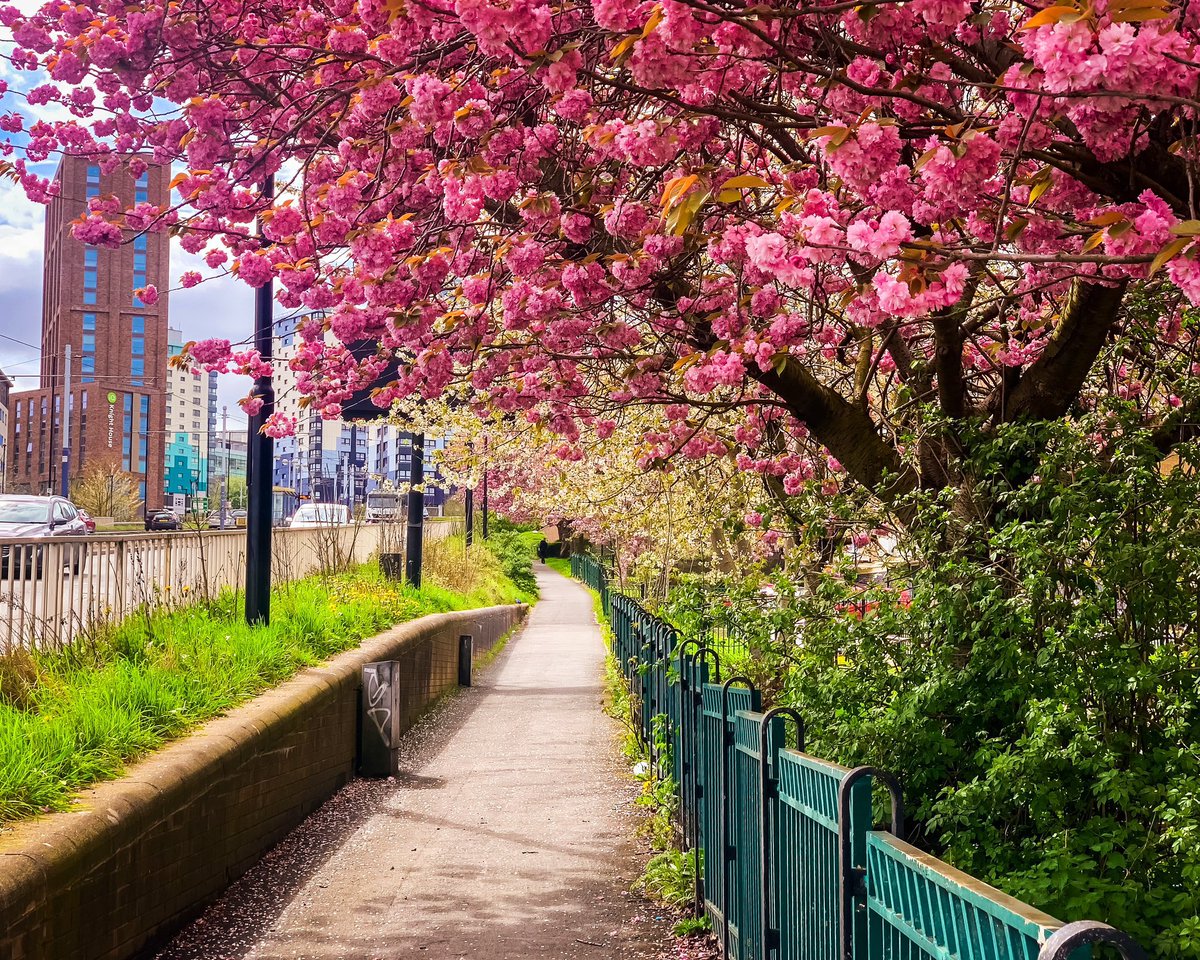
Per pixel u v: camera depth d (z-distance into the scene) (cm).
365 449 11375
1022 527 443
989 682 452
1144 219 293
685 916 567
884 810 452
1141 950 157
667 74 332
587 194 502
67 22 522
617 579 2791
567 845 718
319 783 845
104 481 8625
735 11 297
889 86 354
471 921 562
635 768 948
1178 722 427
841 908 291
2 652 671
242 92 582
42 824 444
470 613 1911
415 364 575
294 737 772
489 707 1474
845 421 600
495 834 751
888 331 570
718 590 809
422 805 849
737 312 511
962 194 314
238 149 591
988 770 414
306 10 558
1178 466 491
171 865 541
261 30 577
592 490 1717
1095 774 409
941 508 524
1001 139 353
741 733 474
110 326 13862
